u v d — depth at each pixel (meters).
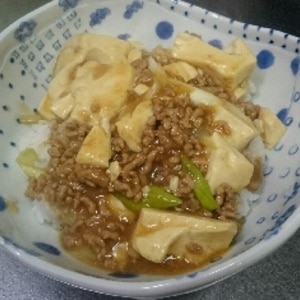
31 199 0.18
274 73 0.20
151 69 0.19
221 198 0.17
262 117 0.19
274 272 0.18
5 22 0.23
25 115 0.19
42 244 0.17
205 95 0.18
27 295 0.18
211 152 0.17
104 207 0.17
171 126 0.17
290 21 0.24
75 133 0.18
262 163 0.18
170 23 0.21
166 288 0.14
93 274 0.16
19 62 0.20
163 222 0.16
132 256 0.16
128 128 0.17
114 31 0.21
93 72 0.19
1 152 0.18
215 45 0.20
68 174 0.17
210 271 0.14
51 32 0.20
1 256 0.18
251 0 0.24
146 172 0.17
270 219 0.17
